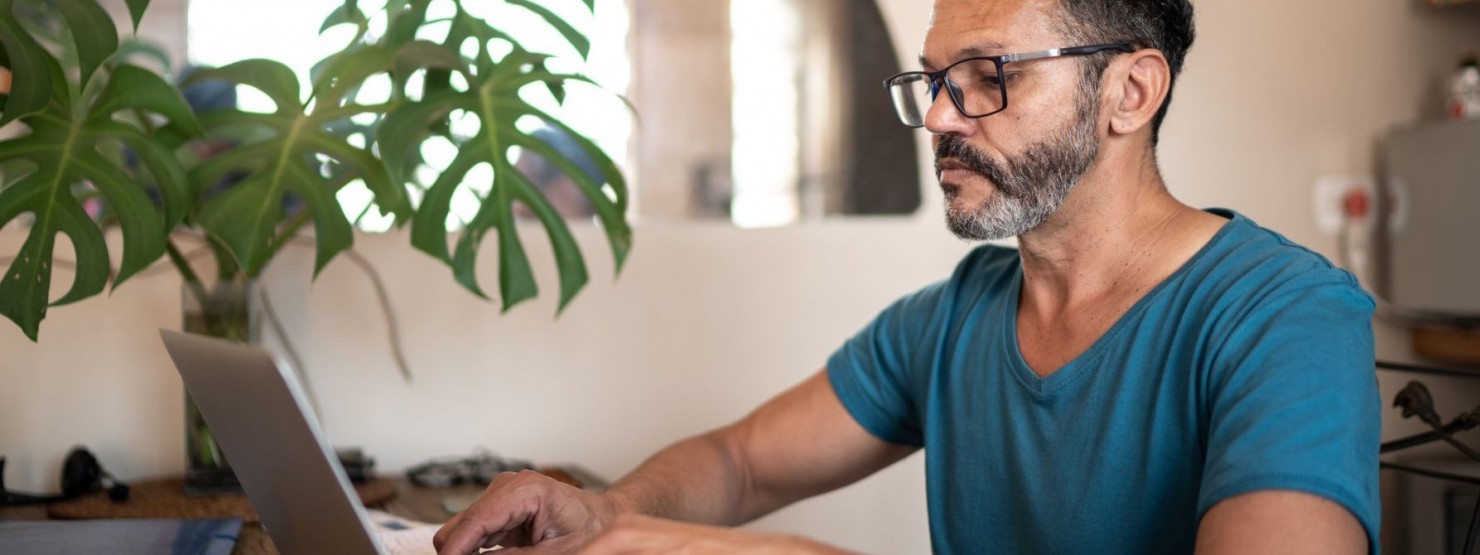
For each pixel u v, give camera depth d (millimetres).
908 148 2156
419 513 1544
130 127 1356
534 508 1073
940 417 1272
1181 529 1038
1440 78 2326
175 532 1200
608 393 2049
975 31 1132
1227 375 968
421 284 1963
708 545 855
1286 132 2277
